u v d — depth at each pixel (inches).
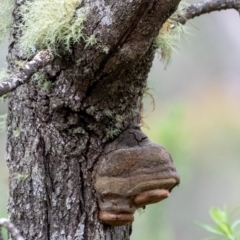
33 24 137.6
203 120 332.2
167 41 140.3
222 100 340.8
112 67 137.4
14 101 140.2
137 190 138.8
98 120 139.3
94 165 139.8
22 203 140.2
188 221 247.8
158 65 260.4
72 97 138.6
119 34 136.4
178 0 136.1
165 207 169.2
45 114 139.4
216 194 287.6
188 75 337.1
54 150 139.6
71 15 136.8
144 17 136.1
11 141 140.5
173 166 140.1
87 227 139.9
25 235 140.0
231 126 330.6
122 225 140.1
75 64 137.7
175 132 171.5
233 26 351.3
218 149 314.2
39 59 136.7
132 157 139.0
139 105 141.1
